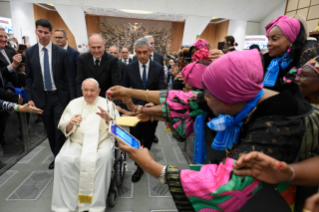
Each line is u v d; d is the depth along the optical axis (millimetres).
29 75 2693
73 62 3299
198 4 8203
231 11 8602
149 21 14656
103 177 1939
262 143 623
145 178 2689
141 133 2654
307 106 712
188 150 3150
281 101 655
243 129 814
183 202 660
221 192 610
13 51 3322
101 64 2654
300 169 605
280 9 7898
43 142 3744
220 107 727
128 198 2301
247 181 610
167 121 1177
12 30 7871
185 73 1315
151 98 1206
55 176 1943
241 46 10133
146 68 2701
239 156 639
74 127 2193
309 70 969
